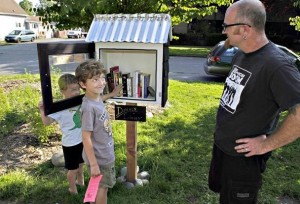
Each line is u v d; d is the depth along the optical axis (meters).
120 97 2.81
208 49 22.38
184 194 3.06
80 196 2.88
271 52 1.74
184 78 10.54
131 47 2.58
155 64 2.82
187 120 5.39
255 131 1.86
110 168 2.50
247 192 2.00
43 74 2.21
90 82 2.26
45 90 2.25
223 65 9.46
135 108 2.84
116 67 2.85
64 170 3.42
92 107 2.30
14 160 3.65
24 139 4.21
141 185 3.14
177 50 20.95
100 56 2.69
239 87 1.85
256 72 1.75
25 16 40.69
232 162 1.99
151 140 4.34
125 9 4.63
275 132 1.76
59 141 4.18
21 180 3.12
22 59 15.44
